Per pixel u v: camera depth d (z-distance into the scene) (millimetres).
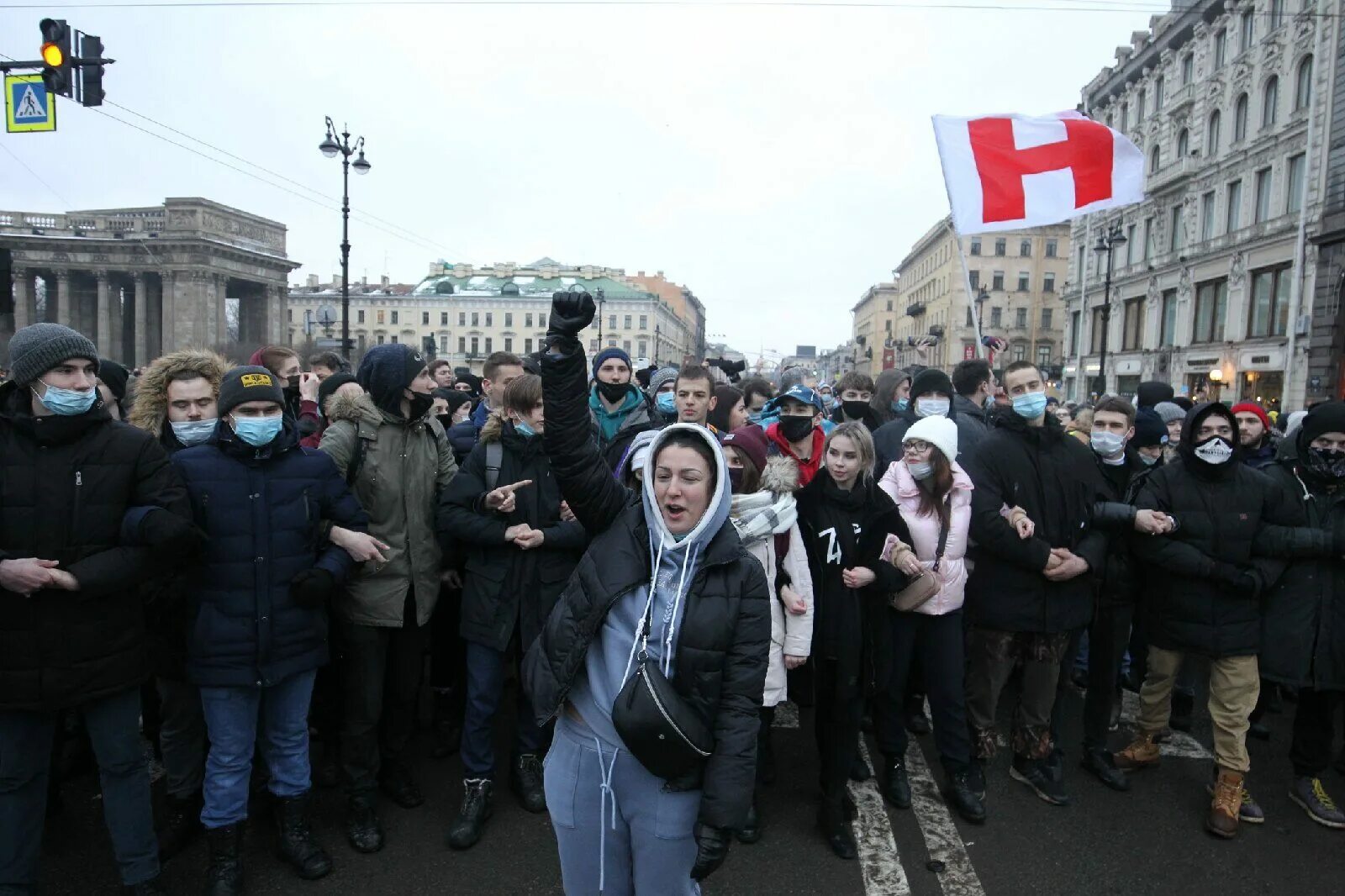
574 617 2293
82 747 4047
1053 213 6238
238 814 3102
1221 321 33812
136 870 2971
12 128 9734
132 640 2914
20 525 2709
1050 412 4070
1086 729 4266
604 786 2264
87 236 61312
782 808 3863
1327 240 26172
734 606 2238
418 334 97125
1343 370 25609
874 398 6637
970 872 3322
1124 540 4105
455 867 3297
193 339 59625
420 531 3732
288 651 3174
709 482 2260
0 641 2693
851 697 3465
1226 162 33219
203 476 3086
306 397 5594
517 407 3752
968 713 4074
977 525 3836
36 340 2707
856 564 3490
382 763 3848
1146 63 39625
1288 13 29203
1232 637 3734
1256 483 3818
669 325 111750
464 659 4406
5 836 2752
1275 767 4387
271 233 68188
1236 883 3275
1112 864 3393
